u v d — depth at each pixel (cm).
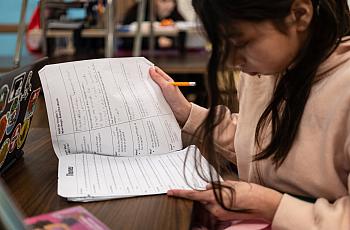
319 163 68
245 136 81
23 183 66
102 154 79
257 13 55
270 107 73
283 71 65
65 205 59
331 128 66
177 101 87
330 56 67
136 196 62
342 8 66
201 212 65
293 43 60
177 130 84
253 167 78
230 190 63
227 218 64
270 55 59
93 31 245
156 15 325
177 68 210
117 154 79
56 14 238
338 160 66
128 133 81
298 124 69
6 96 60
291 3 57
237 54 59
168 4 329
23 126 74
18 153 75
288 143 70
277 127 71
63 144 78
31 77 70
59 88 79
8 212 35
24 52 244
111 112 81
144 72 88
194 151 80
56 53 242
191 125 87
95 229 51
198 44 292
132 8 321
